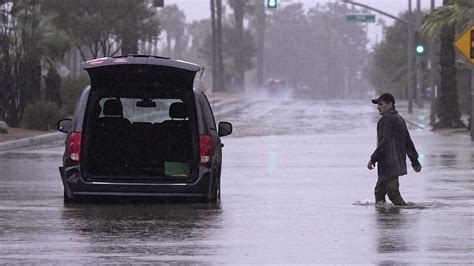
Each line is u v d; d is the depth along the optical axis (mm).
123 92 37656
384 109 38250
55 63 112125
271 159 63625
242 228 31719
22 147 76500
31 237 29500
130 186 36906
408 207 37688
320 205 38406
